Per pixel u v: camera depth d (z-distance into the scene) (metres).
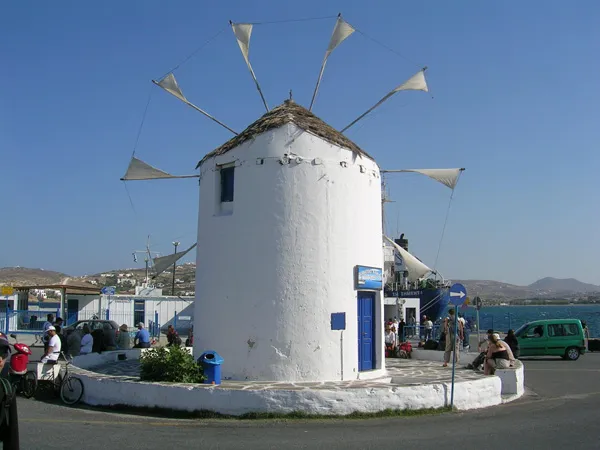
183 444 8.67
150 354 12.60
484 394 12.55
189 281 103.50
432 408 11.53
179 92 16.03
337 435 9.33
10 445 4.95
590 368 21.88
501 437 9.20
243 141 14.33
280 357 13.27
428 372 16.16
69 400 12.79
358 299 14.80
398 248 17.64
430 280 48.66
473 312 91.62
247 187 14.06
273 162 13.90
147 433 9.48
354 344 14.01
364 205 14.77
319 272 13.63
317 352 13.38
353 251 14.27
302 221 13.70
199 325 14.52
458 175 16.80
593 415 11.38
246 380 13.35
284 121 14.09
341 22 16.58
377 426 10.10
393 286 50.00
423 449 8.37
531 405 12.80
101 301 38.31
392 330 23.17
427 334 33.31
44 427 9.98
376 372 14.77
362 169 14.80
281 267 13.53
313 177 13.90
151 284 51.88
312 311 13.47
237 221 14.09
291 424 10.25
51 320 22.08
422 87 16.58
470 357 18.56
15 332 32.16
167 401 11.26
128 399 11.73
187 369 12.14
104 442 8.80
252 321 13.53
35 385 13.36
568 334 25.95
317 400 10.82
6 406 4.92
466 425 10.23
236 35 16.25
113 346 24.09
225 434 9.41
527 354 25.91
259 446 8.55
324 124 15.15
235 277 13.90
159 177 16.38
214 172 14.88
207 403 10.97
